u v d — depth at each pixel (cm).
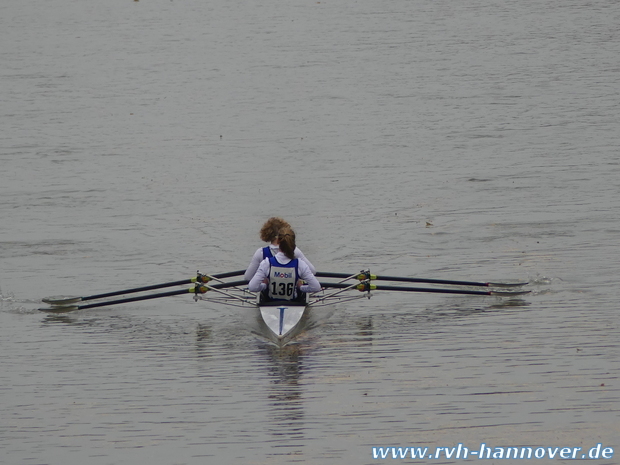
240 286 5350
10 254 6056
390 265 5625
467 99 11831
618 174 7869
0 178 8431
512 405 3612
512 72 13675
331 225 6606
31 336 4600
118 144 9869
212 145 9681
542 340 4300
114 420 3584
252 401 3731
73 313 4978
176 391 3850
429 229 6425
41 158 9256
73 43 18300
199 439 3416
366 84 13150
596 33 17188
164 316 4900
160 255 5972
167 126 10794
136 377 4016
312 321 4716
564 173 7981
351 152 9150
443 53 15588
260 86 13325
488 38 17075
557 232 6203
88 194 7762
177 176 8350
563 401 3631
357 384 3862
